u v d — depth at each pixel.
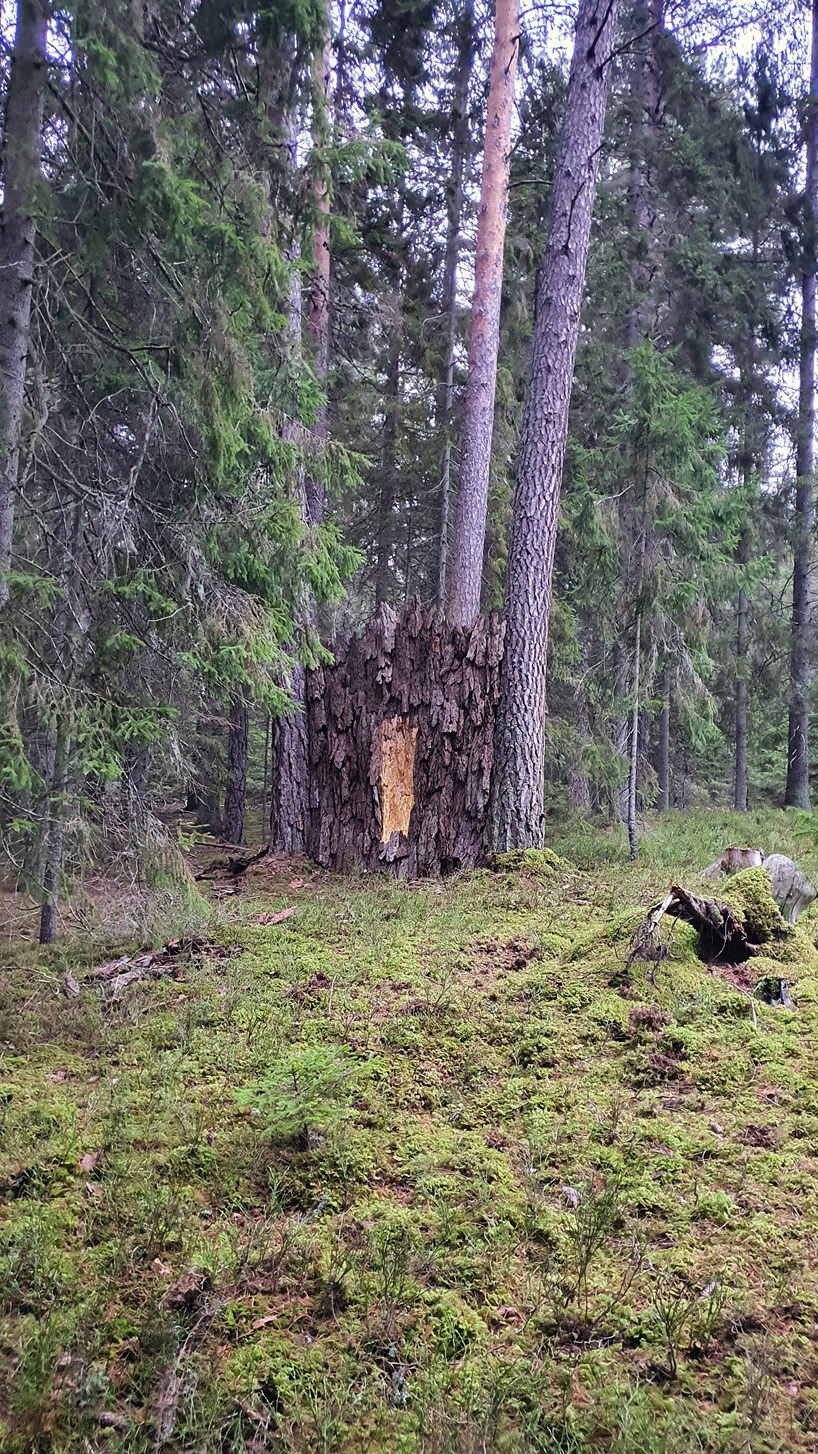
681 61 14.65
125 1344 2.64
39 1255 2.99
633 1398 2.40
